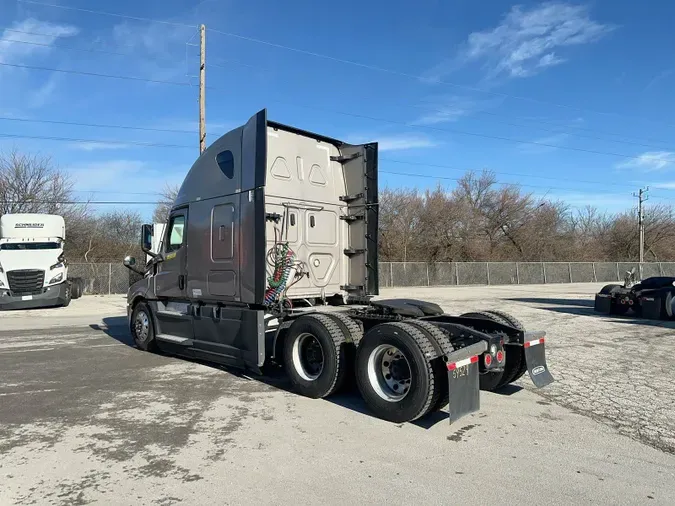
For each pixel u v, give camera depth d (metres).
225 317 7.08
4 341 10.76
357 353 5.60
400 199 41.66
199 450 4.48
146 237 8.88
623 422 5.32
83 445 4.60
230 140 7.10
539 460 4.29
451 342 5.69
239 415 5.50
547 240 47.53
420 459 4.29
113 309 18.92
